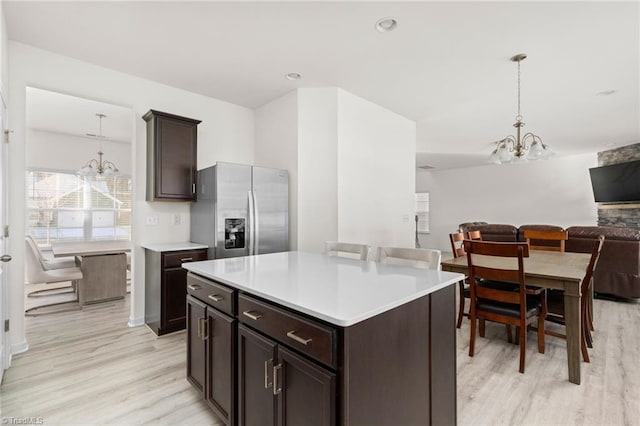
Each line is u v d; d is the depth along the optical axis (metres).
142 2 2.08
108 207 5.79
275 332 1.24
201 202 3.32
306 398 1.11
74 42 2.58
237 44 2.61
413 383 1.29
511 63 2.93
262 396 1.32
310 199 3.51
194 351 1.81
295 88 3.52
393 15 2.22
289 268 1.81
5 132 2.27
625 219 6.21
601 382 2.06
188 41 2.56
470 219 8.84
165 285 2.89
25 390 1.99
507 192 8.23
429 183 9.61
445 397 1.48
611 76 3.21
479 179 8.68
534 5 2.11
